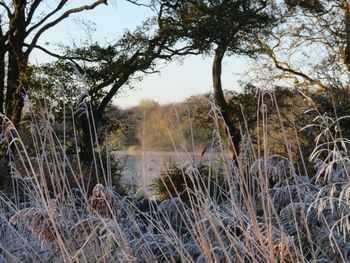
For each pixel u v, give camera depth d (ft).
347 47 79.20
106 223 11.82
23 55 75.05
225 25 82.84
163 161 11.97
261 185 10.84
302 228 12.72
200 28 82.43
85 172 39.11
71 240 12.07
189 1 84.02
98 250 12.28
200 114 68.80
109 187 12.94
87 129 65.51
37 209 12.52
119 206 12.67
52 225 12.24
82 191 13.83
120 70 77.10
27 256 13.04
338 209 12.42
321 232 12.55
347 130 39.63
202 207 11.64
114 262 11.69
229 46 85.46
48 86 69.82
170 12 84.94
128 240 12.69
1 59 76.59
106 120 76.64
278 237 11.81
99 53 77.82
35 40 76.95
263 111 11.16
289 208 12.77
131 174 13.09
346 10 85.10
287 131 31.04
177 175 33.91
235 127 88.38
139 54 82.12
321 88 42.70
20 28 75.51
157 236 13.42
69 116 65.00
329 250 12.11
